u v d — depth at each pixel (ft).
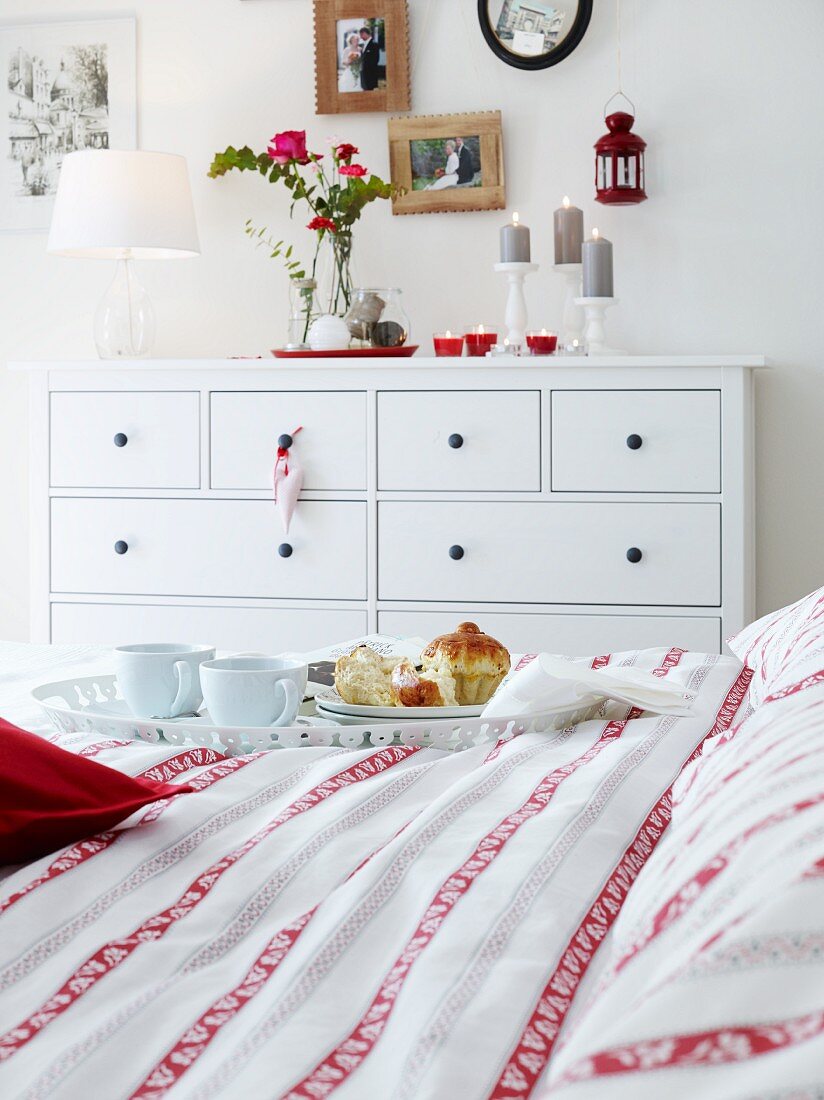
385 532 8.20
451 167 9.35
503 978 1.84
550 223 9.34
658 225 9.16
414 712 3.54
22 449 10.34
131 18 9.91
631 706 3.73
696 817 1.91
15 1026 1.81
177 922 2.20
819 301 8.96
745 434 7.81
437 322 9.57
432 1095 1.52
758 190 9.00
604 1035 1.23
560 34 9.13
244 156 9.14
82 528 8.66
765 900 1.35
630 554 7.81
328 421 8.23
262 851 2.47
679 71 9.05
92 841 2.51
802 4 8.86
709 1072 1.14
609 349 8.62
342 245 9.10
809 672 3.28
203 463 8.43
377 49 9.39
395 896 2.21
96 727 3.46
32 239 10.20
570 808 2.53
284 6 9.68
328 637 8.32
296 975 1.92
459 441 7.98
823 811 1.50
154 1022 1.81
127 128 9.98
